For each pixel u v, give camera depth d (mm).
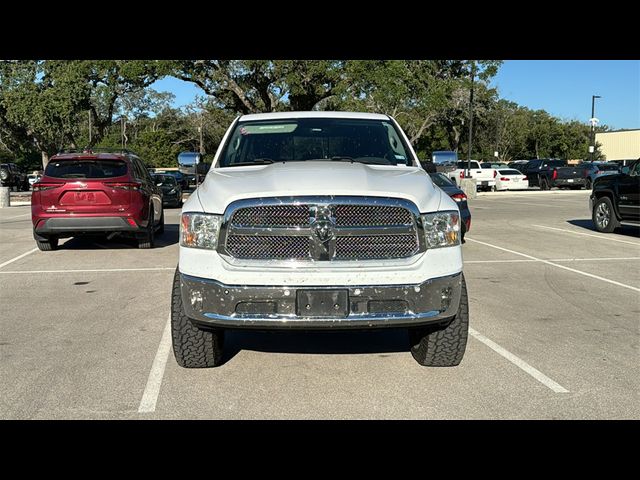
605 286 8828
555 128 83500
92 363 5430
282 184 4637
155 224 14992
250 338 6176
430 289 4492
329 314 4410
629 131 77375
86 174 11734
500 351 5754
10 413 4375
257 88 34156
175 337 4996
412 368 5266
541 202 27719
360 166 5309
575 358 5559
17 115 37875
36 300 7980
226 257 4508
